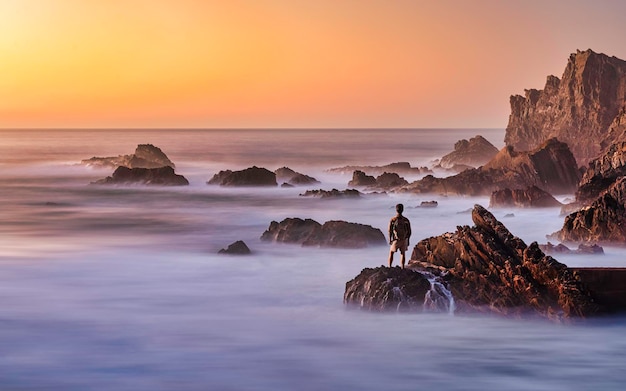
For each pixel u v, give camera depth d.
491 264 22.97
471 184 67.12
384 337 21.19
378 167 112.44
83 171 114.50
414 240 42.59
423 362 19.25
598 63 89.31
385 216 56.16
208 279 30.75
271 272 32.16
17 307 25.84
